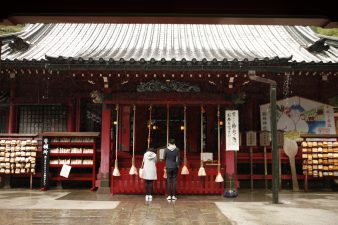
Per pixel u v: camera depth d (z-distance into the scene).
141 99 13.45
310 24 4.91
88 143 14.82
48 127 16.64
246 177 15.63
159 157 14.09
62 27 19.95
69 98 16.48
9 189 14.77
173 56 14.48
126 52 15.59
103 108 13.74
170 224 8.22
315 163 14.67
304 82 16.48
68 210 9.94
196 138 16.33
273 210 10.03
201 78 13.31
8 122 16.44
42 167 14.52
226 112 13.39
